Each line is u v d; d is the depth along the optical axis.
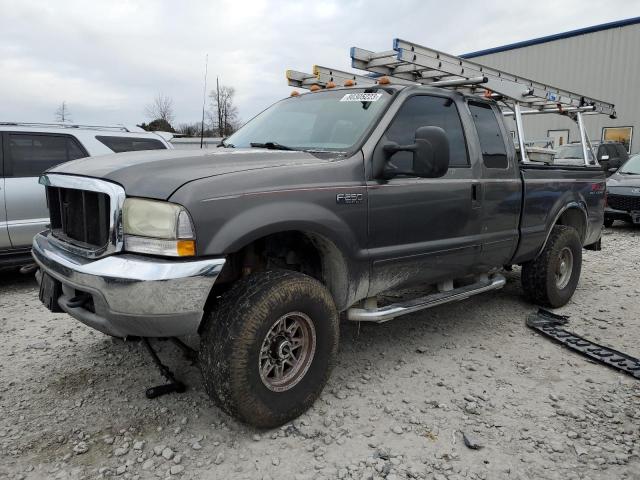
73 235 3.15
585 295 5.80
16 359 3.93
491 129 4.50
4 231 5.74
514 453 2.80
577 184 5.44
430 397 3.40
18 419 3.09
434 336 4.48
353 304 3.56
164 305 2.55
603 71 23.52
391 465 2.69
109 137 6.77
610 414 3.20
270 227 2.83
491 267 4.53
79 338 4.34
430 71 4.40
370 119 3.60
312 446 2.84
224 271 3.15
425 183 3.72
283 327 2.98
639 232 10.79
